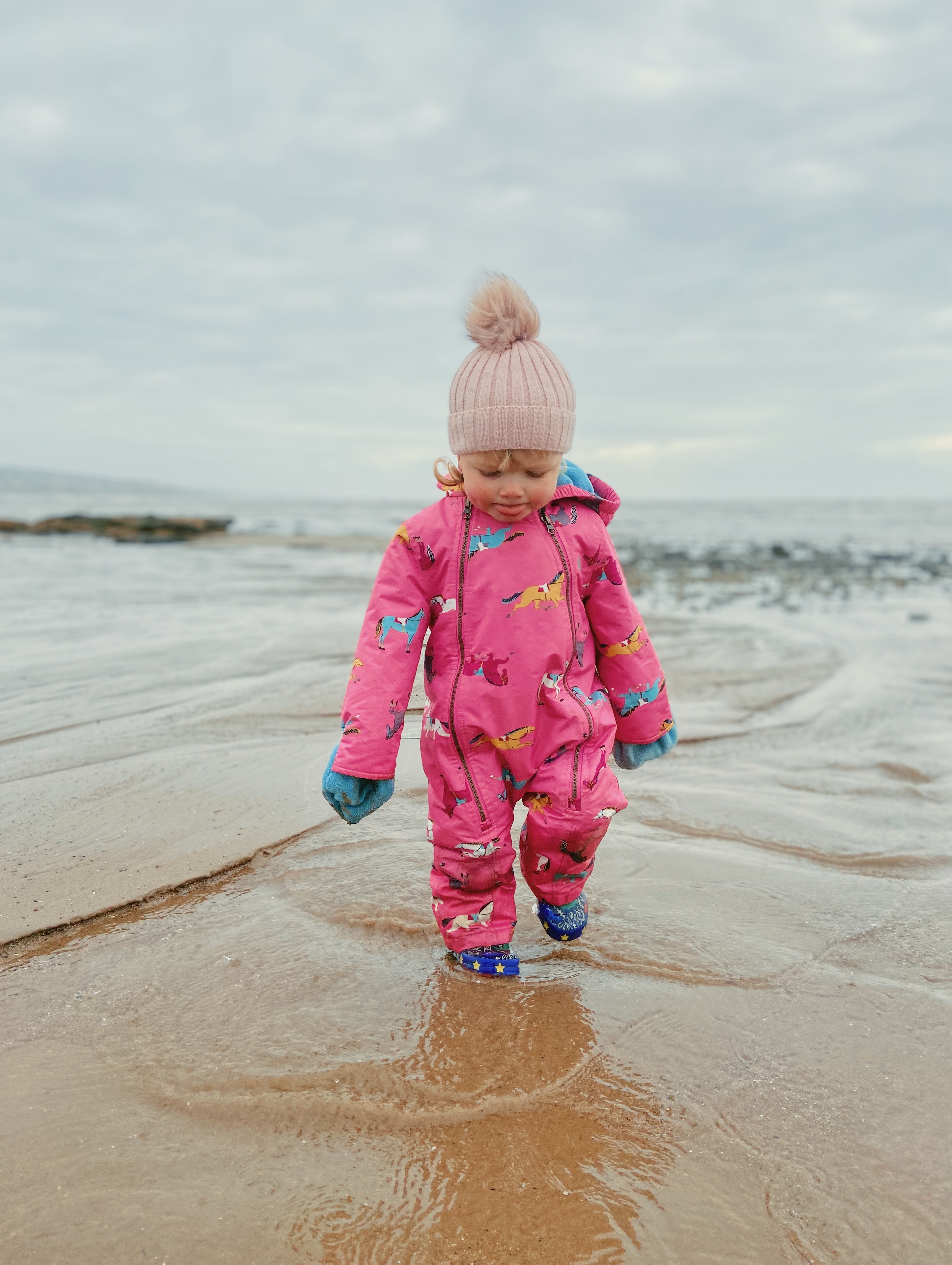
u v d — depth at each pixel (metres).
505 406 1.88
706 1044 1.80
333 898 2.41
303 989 1.98
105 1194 1.40
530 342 1.96
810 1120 1.58
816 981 2.04
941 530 30.09
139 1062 1.72
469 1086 1.66
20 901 2.34
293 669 5.09
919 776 3.50
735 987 2.02
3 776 3.26
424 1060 1.73
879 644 6.54
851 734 4.12
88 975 2.03
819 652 6.16
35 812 2.93
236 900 2.41
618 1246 1.32
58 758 3.46
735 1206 1.39
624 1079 1.70
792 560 15.80
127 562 12.61
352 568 11.99
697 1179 1.45
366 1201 1.40
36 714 4.10
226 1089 1.64
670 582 11.70
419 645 2.04
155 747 3.62
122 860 2.59
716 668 5.58
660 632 7.12
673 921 2.33
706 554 16.92
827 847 2.81
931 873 2.64
